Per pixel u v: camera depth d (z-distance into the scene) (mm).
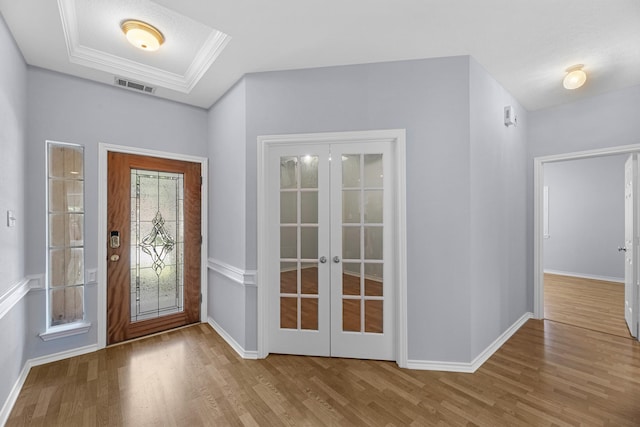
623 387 2031
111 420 1723
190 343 2756
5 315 1823
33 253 2344
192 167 3236
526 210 3404
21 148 2178
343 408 1823
